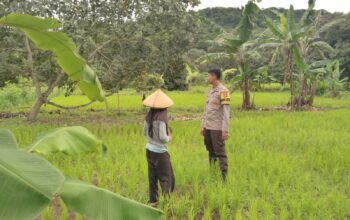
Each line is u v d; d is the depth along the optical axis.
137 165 7.00
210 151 6.93
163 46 15.34
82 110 20.22
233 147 9.23
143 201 5.59
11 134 2.66
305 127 13.27
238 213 4.74
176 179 6.36
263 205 5.18
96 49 14.23
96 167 7.39
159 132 5.14
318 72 21.91
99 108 21.28
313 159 7.83
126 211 2.59
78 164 6.82
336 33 44.62
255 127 13.02
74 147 3.52
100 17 13.55
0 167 2.08
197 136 10.94
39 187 2.04
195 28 15.70
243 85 21.50
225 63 41.59
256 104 25.11
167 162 5.31
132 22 14.20
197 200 5.33
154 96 5.18
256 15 17.88
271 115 17.39
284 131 12.14
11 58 14.52
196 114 19.16
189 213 4.82
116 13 13.80
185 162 7.39
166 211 4.92
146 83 17.97
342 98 32.69
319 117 16.22
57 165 6.95
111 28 14.11
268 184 6.28
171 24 14.77
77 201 2.50
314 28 20.56
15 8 10.77
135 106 22.41
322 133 11.61
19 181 2.03
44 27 2.81
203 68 44.88
